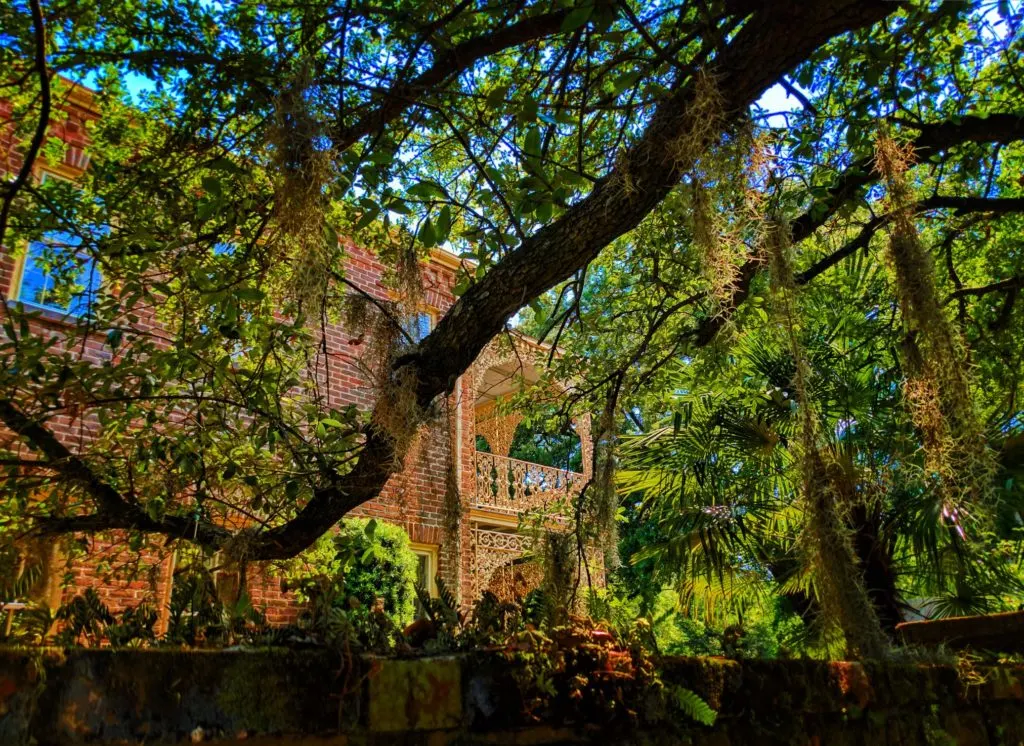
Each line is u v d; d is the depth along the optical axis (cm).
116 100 375
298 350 349
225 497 351
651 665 157
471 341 270
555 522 439
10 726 87
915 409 239
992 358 463
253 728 108
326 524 291
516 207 325
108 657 98
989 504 222
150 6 311
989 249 549
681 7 266
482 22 337
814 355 569
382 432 272
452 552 312
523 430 1614
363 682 123
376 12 300
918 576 550
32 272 550
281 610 433
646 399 579
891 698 217
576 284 430
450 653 147
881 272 533
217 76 301
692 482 634
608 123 416
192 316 345
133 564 334
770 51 237
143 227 303
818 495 226
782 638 758
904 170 252
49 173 516
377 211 313
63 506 274
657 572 698
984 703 256
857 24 231
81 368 257
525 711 140
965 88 439
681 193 230
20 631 126
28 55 303
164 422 291
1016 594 578
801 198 369
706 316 446
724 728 174
